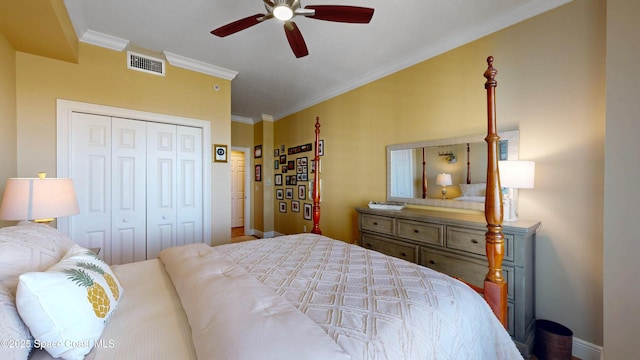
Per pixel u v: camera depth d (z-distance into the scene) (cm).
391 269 136
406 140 296
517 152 208
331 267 140
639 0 136
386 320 88
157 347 79
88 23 227
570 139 185
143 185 280
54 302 73
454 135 252
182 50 274
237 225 646
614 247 143
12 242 95
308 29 234
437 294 107
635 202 137
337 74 337
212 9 207
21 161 217
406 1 197
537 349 179
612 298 144
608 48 144
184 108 301
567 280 186
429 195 271
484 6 203
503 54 218
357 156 358
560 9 189
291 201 495
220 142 329
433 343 88
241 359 64
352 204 367
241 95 418
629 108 138
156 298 113
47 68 228
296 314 85
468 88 241
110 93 256
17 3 161
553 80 192
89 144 250
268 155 545
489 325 112
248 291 98
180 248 166
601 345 172
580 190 181
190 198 311
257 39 252
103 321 84
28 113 220
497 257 128
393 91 311
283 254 166
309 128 446
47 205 158
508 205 198
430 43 257
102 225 257
